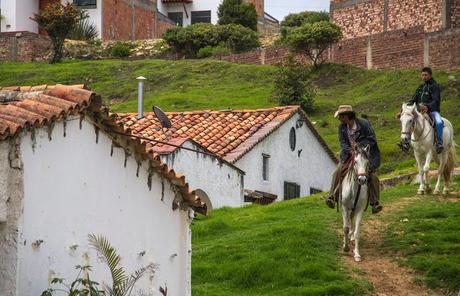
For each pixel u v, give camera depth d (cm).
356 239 2116
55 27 6612
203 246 2289
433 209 2423
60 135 1374
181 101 5409
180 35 6769
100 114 1434
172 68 6134
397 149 4372
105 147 1475
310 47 5928
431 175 2866
